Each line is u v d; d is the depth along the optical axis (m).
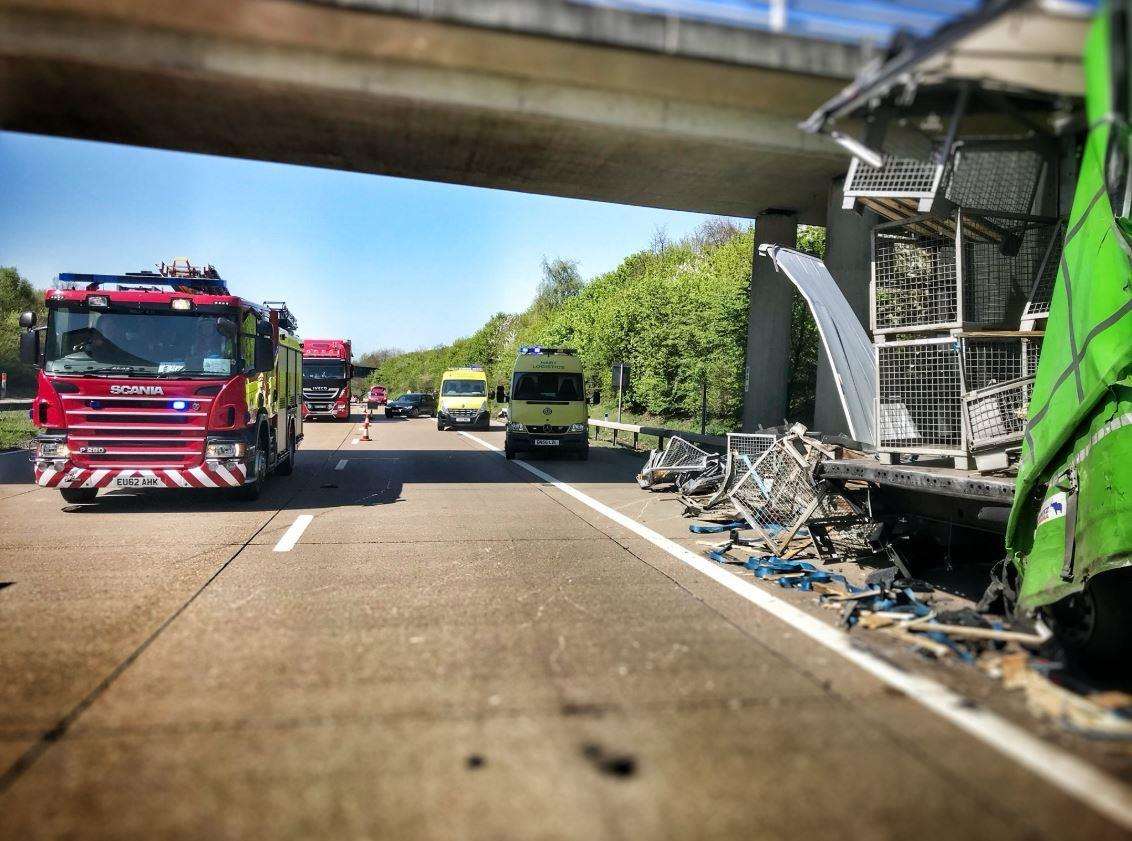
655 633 5.18
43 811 2.86
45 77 8.05
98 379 10.27
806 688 4.14
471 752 3.34
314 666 4.48
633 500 12.21
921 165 6.14
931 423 7.20
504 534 9.11
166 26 7.25
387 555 7.82
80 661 4.55
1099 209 5.09
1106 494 4.44
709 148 10.48
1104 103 3.53
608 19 6.02
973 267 7.26
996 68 4.10
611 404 31.88
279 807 2.88
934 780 3.10
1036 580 4.82
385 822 2.78
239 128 9.87
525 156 11.18
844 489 7.76
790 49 6.23
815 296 8.45
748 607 5.88
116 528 9.30
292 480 14.54
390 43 6.78
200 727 3.61
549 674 4.36
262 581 6.65
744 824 2.77
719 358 22.16
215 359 10.64
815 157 10.51
